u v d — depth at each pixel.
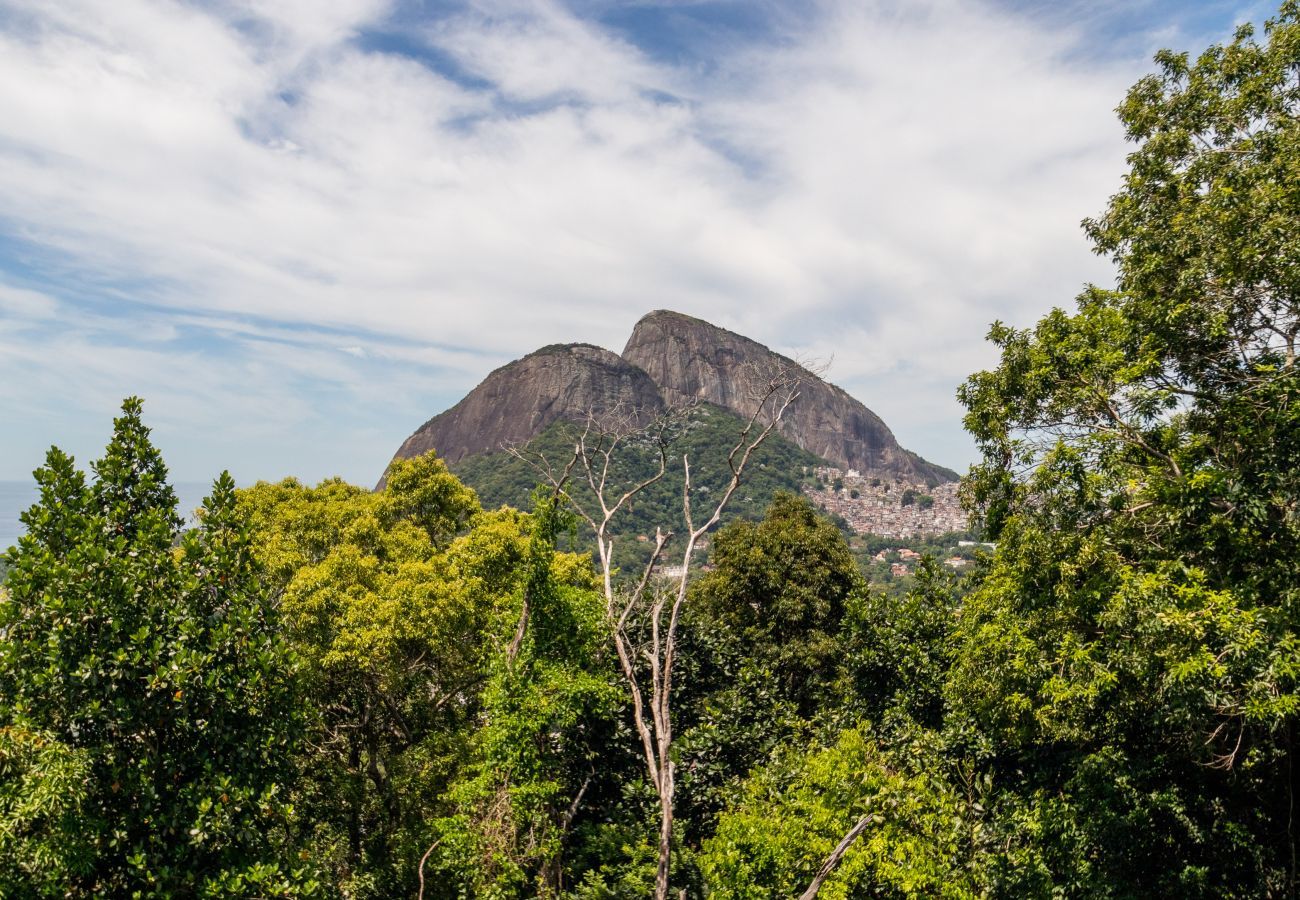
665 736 10.34
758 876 11.36
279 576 18.34
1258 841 11.16
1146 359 11.45
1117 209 14.34
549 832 13.05
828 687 23.27
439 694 19.00
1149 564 10.73
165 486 10.75
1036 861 11.37
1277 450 9.89
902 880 10.80
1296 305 10.39
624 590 18.11
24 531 9.45
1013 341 12.91
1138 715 10.97
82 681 8.60
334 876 15.17
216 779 9.18
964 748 13.73
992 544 13.94
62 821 8.00
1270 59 13.04
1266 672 8.52
